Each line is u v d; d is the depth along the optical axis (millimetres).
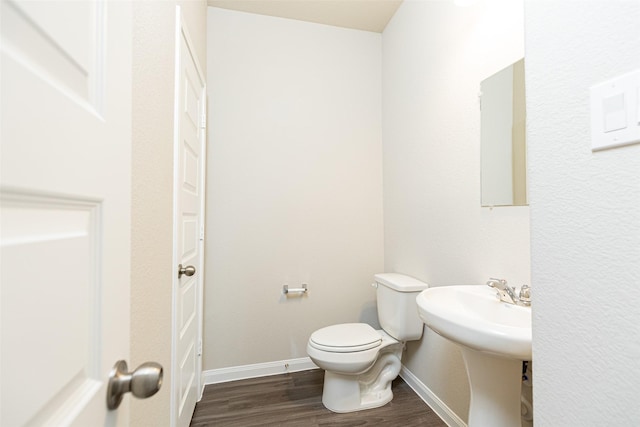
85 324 375
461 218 1488
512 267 1192
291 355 2145
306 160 2219
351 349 1585
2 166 252
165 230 1028
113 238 440
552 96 584
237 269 2064
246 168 2098
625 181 467
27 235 280
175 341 1134
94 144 388
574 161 543
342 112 2303
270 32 2164
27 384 274
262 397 1799
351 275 2283
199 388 1757
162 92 978
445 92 1611
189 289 1467
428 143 1767
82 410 351
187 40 1344
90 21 391
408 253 1982
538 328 609
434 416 1622
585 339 523
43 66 300
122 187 475
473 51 1405
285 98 2184
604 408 492
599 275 503
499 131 1258
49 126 303
